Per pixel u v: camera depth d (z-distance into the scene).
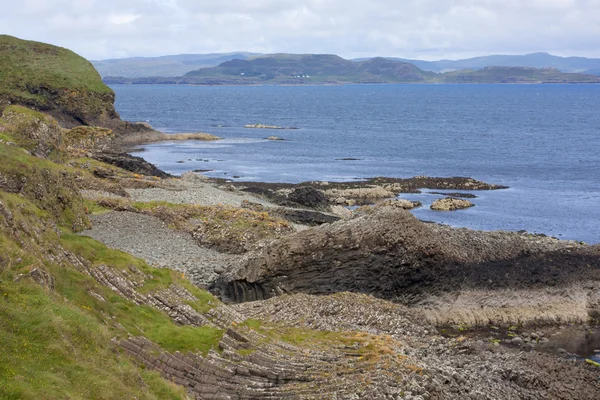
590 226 77.00
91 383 20.72
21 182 48.38
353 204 87.62
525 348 39.91
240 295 47.12
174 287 34.78
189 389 25.91
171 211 62.09
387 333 38.56
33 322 22.06
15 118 69.00
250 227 59.97
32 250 28.45
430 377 29.84
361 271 47.06
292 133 188.88
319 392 27.12
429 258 47.34
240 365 27.84
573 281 46.94
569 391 31.94
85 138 110.69
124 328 27.94
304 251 46.78
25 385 18.64
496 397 30.14
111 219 59.25
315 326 37.97
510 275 47.03
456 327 44.03
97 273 32.75
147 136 161.88
